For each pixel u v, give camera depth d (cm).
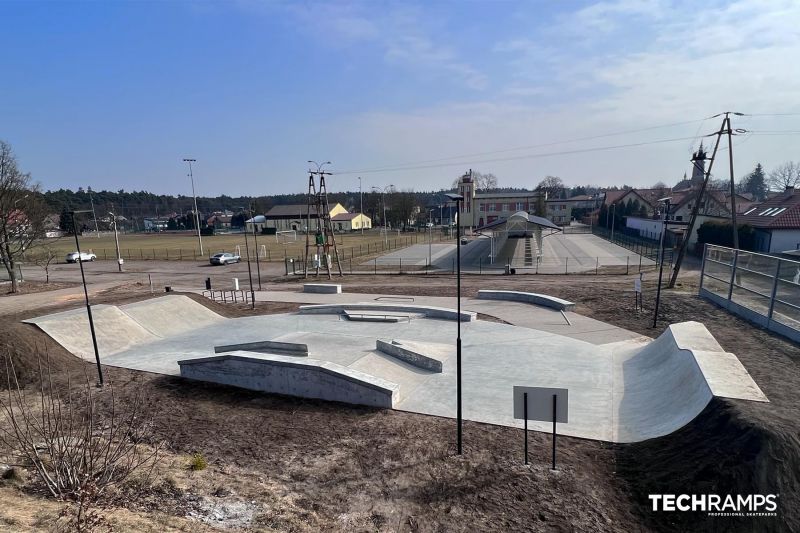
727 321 1745
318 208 3706
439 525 689
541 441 939
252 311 2444
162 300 2206
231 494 763
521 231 4169
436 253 5425
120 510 670
